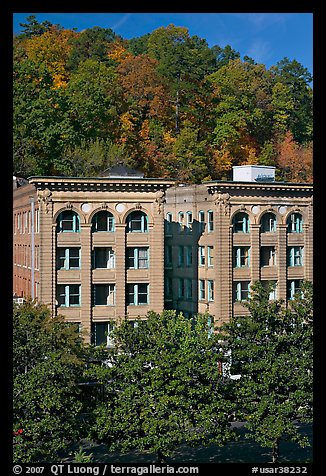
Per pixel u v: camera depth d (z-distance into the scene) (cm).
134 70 14788
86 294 8831
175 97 14762
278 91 16350
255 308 6512
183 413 5831
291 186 10138
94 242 8925
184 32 15638
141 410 5822
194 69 14912
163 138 14575
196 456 6575
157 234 9156
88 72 13762
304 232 10375
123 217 9000
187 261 10569
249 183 9862
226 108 15275
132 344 6144
